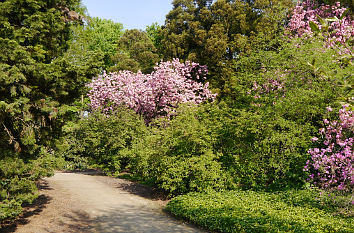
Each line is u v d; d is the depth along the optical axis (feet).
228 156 36.60
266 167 34.24
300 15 51.88
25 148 23.68
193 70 74.79
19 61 20.89
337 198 25.96
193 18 79.66
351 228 20.06
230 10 69.82
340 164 27.94
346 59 8.95
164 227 23.59
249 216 23.27
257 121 34.01
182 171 32.55
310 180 30.86
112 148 53.72
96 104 74.74
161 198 36.11
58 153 26.50
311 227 20.25
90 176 56.29
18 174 21.61
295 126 33.47
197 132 33.71
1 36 21.30
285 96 36.19
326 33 7.97
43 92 24.76
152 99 69.21
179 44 76.33
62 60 23.49
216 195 31.35
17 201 21.36
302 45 36.83
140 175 47.16
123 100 68.28
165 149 34.37
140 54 95.30
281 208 25.98
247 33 69.67
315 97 32.45
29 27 23.67
